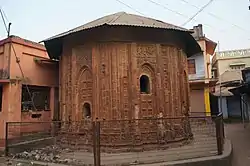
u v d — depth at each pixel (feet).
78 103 40.96
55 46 47.85
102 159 30.78
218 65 110.32
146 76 39.81
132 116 37.47
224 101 97.60
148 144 37.17
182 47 45.83
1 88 48.52
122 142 36.58
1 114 45.50
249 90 63.16
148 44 40.16
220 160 29.66
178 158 29.84
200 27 84.69
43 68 53.67
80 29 38.52
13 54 47.62
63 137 42.70
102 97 38.45
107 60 38.91
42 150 39.78
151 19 46.11
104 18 44.37
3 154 39.14
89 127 38.83
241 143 46.65
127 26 37.52
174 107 41.27
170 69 41.65
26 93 51.11
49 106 54.60
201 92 80.74
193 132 44.80
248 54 107.76
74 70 41.91
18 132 45.34
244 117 81.97
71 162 30.48
